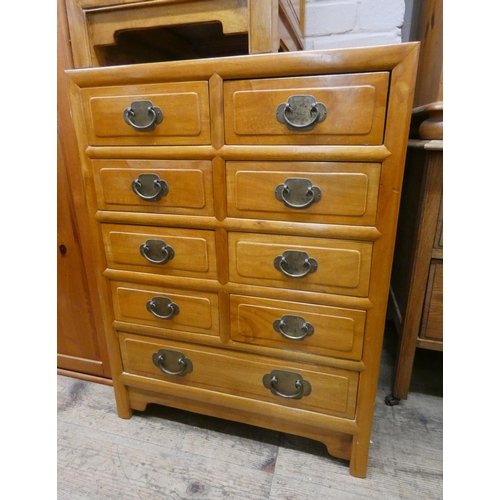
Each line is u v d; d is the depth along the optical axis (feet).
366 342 2.35
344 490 2.55
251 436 3.06
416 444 2.90
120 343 3.05
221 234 2.40
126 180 2.48
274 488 2.58
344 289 2.28
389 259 2.14
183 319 2.73
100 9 2.39
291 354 2.54
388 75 1.86
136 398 3.22
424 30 3.22
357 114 1.94
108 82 2.30
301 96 1.98
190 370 2.89
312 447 2.94
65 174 3.07
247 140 2.15
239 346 2.66
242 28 2.20
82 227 3.20
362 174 2.03
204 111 2.17
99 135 2.44
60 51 2.72
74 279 3.43
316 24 3.80
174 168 2.35
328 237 2.20
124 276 2.77
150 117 2.26
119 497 2.54
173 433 3.10
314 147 2.05
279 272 2.36
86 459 2.85
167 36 3.11
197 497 2.52
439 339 3.04
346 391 2.50
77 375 3.84
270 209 2.24
